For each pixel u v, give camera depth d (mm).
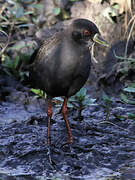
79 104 11070
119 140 9969
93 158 9109
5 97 13172
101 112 11789
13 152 9438
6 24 14672
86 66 9203
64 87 9367
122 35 14172
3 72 14148
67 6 15203
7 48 14297
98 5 14617
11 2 15141
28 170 8820
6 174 8672
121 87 13484
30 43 14461
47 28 14891
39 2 15508
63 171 8734
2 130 10570
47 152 9273
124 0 14297
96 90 13477
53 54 9094
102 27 14312
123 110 11852
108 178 8438
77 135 10234
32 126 10711
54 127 10672
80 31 9031
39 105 12719
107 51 14031
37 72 9500
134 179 8375
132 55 13828
